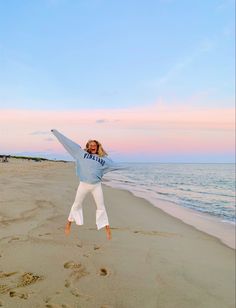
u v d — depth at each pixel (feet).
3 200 35.01
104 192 63.82
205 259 24.57
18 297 14.38
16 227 25.08
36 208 32.73
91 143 18.95
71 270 17.89
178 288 17.98
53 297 14.70
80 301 14.67
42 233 24.18
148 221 36.86
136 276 18.44
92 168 18.52
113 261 20.29
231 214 50.11
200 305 16.51
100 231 27.35
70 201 39.70
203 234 33.68
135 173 201.36
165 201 60.39
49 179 74.54
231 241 31.96
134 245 24.82
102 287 16.39
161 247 25.64
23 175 78.02
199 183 117.39
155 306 15.44
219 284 19.79
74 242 23.03
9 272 16.90
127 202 51.78
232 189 94.27
